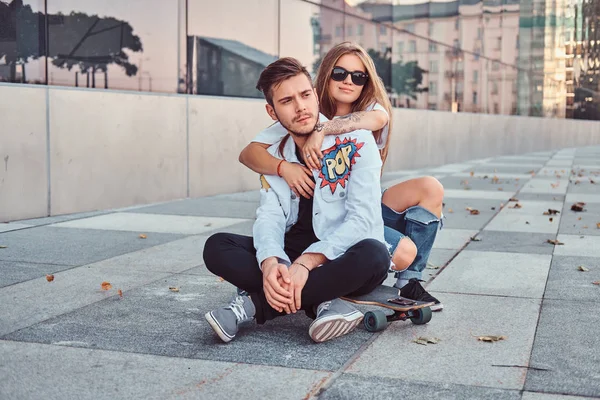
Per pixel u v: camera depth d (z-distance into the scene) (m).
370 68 3.71
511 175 14.34
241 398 2.65
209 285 4.48
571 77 32.34
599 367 3.00
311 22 12.43
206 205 8.70
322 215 3.42
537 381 2.83
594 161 19.94
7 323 3.61
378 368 2.98
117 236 6.28
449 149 19.03
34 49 7.37
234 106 10.37
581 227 7.11
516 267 5.12
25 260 5.20
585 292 4.35
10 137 7.07
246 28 10.71
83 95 7.88
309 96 3.28
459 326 3.60
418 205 3.78
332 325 3.23
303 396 2.67
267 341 3.33
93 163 8.05
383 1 15.38
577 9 32.47
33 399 2.62
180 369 2.95
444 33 19.02
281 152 3.52
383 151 3.80
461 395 2.68
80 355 3.12
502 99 24.33
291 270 3.21
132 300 4.09
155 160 8.95
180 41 9.41
